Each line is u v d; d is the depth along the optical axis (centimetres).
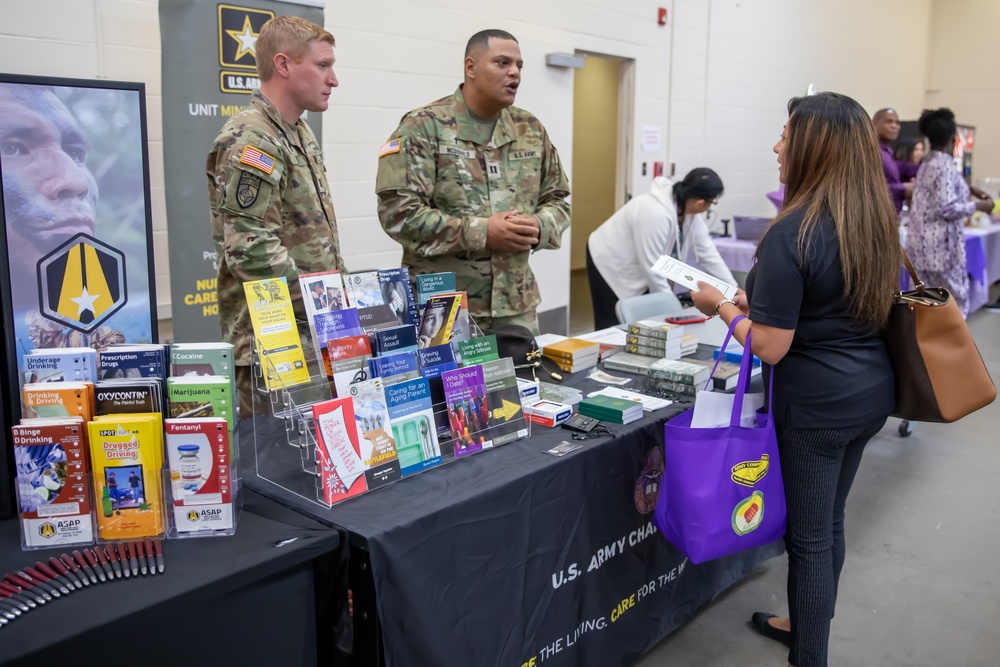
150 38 297
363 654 124
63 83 227
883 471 333
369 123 376
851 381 155
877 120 591
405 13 382
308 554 117
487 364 162
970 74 1009
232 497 121
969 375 154
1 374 123
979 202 648
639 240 329
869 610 226
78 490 115
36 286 226
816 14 750
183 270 285
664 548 195
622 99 546
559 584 161
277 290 145
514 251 231
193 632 108
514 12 440
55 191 227
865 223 147
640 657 202
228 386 122
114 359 125
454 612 135
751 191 704
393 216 219
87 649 95
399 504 132
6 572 108
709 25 602
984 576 246
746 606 229
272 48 186
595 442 166
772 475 157
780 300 149
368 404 139
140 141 242
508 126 235
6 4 260
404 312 167
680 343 230
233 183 172
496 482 142
